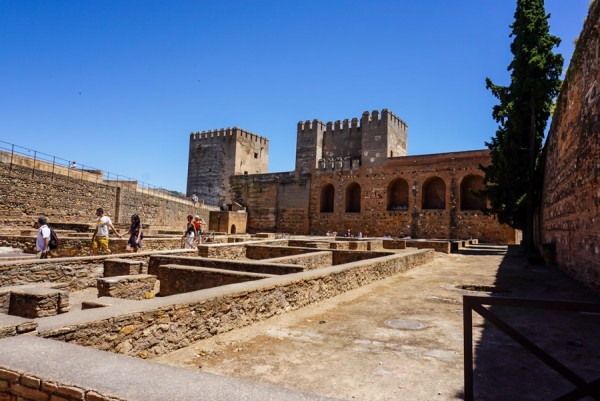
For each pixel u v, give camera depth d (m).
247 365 5.10
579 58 12.87
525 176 25.53
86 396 2.80
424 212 44.47
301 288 8.49
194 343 5.91
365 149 49.47
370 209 48.19
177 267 9.89
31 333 4.15
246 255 18.53
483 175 41.47
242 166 63.16
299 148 54.94
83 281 11.29
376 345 5.97
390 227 46.47
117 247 16.58
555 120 17.84
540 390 4.38
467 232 41.62
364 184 48.97
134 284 9.23
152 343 5.33
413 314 8.03
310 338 6.28
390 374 4.83
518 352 5.68
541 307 2.75
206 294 6.36
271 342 6.05
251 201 58.09
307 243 22.53
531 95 24.66
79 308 8.87
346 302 9.15
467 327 2.99
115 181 37.16
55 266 10.60
